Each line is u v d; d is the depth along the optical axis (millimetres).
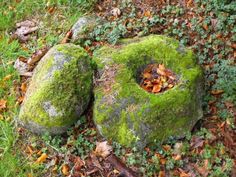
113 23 2758
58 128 2318
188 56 2361
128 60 2365
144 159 2227
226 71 2457
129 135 2230
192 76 2285
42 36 2859
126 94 2256
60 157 2309
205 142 2281
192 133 2318
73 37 2738
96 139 2326
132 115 2221
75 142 2324
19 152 2369
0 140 2410
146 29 2701
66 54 2324
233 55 2557
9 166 2307
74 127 2365
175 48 2385
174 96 2227
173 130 2256
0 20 2959
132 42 2543
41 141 2375
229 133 2312
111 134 2273
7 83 2635
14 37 2875
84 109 2365
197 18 2701
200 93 2330
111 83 2309
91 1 2957
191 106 2256
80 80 2301
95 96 2318
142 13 2828
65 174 2250
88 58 2361
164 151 2250
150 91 2336
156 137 2246
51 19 2939
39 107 2291
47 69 2320
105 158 2256
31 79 2486
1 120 2473
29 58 2740
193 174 2193
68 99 2279
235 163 2211
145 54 2387
